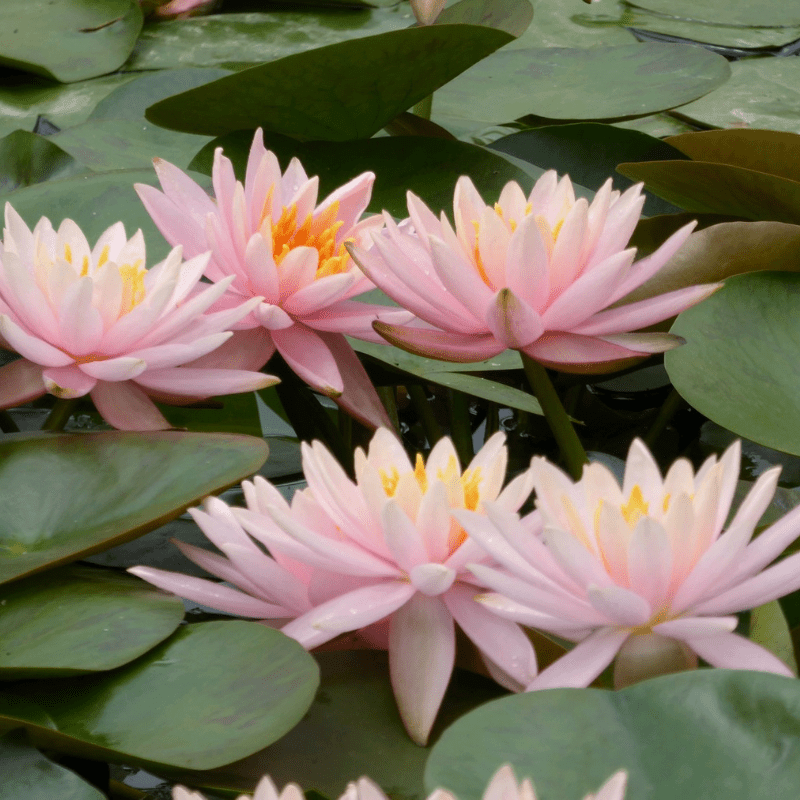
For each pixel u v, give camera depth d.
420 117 2.05
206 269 1.76
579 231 1.68
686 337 1.78
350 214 1.79
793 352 1.79
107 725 1.60
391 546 1.60
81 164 2.03
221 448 1.69
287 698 1.59
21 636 1.63
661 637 1.59
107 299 1.68
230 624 1.63
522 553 1.58
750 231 1.83
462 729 1.56
